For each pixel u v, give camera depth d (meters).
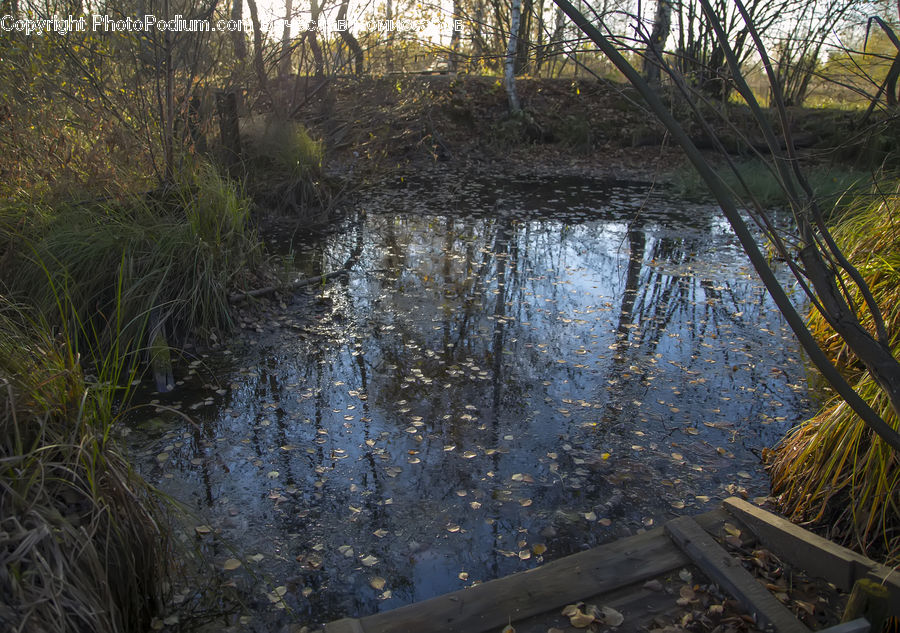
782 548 3.05
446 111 16.56
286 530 3.44
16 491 2.22
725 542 3.09
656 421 4.57
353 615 2.92
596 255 8.58
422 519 3.55
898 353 3.51
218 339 5.60
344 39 11.20
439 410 4.66
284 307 6.37
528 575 2.90
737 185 11.93
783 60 2.84
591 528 3.50
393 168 13.45
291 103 11.25
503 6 14.38
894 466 3.16
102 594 2.32
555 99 17.31
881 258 4.67
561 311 6.58
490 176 14.05
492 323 6.22
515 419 4.56
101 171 6.59
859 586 2.15
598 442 4.30
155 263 5.52
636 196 12.48
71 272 5.29
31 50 6.71
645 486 3.85
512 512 3.62
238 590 3.02
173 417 4.48
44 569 2.11
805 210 2.32
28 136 6.53
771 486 3.86
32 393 2.49
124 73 7.39
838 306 2.30
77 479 2.46
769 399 4.88
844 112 14.95
